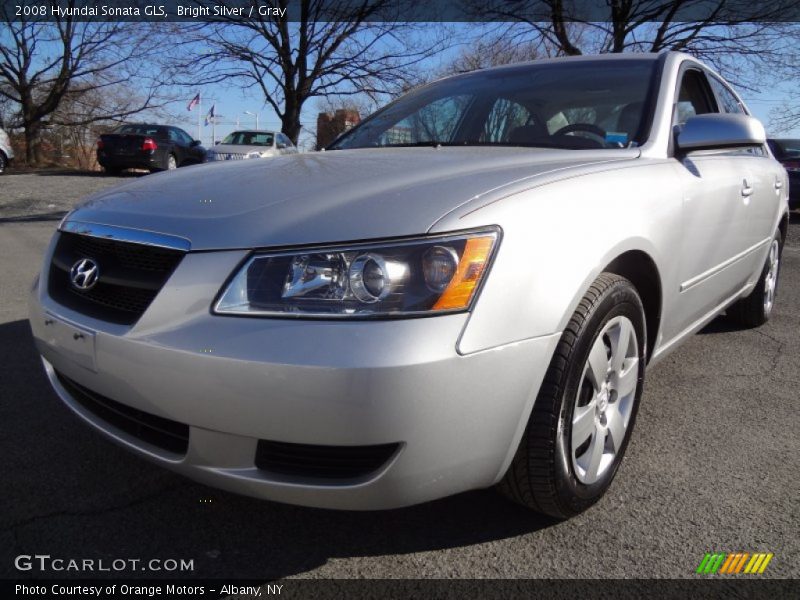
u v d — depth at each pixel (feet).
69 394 7.52
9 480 7.85
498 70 11.56
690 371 12.17
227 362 5.47
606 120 9.36
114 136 61.98
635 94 9.64
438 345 5.35
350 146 10.90
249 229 5.94
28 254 22.56
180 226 6.19
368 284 5.46
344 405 5.25
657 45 52.44
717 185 9.59
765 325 15.49
